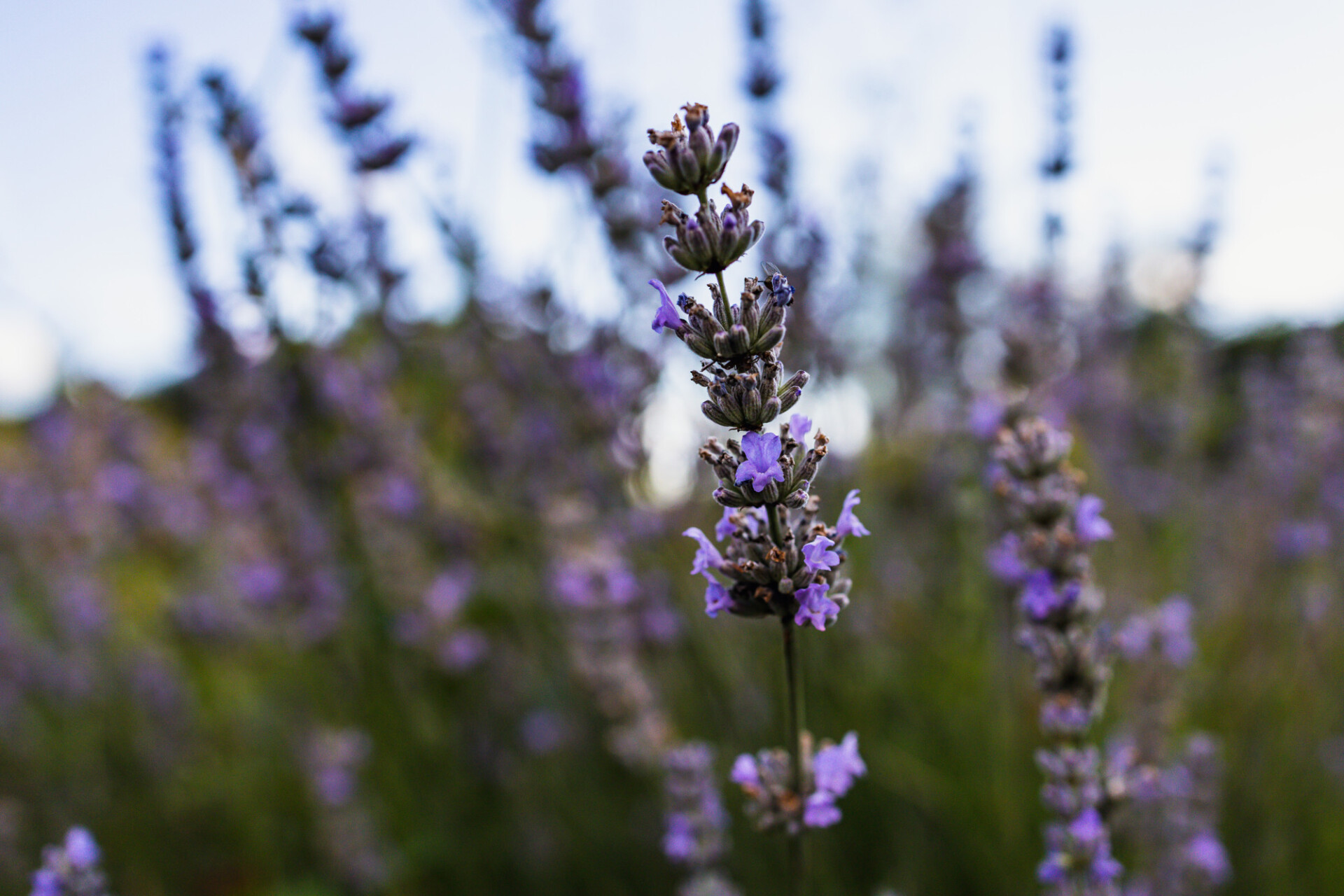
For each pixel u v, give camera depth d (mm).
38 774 750
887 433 762
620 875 574
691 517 569
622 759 506
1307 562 652
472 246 579
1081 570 351
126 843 677
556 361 545
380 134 532
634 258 533
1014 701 451
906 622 644
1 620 857
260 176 514
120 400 963
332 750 595
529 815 606
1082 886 354
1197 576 760
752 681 543
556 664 620
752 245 280
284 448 618
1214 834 461
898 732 564
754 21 543
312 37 519
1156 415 836
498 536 643
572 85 513
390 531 647
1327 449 670
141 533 886
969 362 732
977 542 561
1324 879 511
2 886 624
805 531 289
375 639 613
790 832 303
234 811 698
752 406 277
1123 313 822
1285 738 564
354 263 553
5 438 1385
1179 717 531
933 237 768
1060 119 580
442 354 686
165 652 828
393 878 580
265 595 658
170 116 552
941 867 501
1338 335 747
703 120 279
